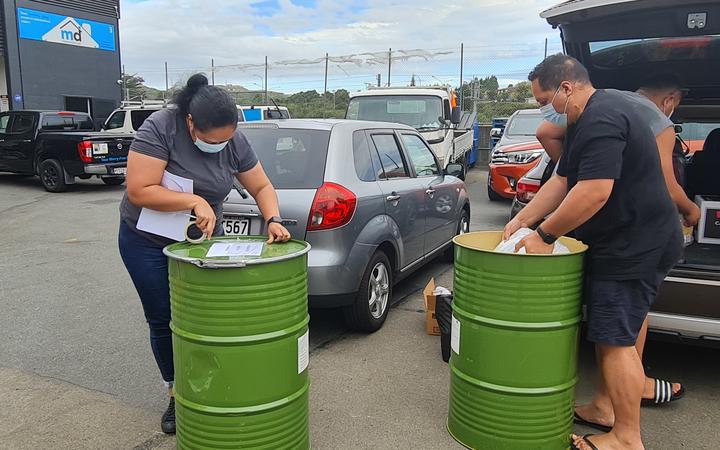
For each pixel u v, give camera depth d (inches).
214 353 99.6
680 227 110.6
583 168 103.7
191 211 114.8
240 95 1000.2
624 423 114.4
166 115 112.6
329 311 204.8
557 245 120.9
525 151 417.4
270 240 114.1
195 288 98.4
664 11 132.1
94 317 201.0
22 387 148.4
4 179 626.5
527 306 108.1
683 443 122.3
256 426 102.5
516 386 111.7
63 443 122.6
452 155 480.1
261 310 98.8
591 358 164.6
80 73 952.3
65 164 514.3
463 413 119.6
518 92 872.9
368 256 172.6
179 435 108.9
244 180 126.8
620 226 107.5
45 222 378.3
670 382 148.8
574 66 108.7
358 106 481.4
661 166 113.7
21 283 239.9
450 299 161.8
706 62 152.5
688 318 128.6
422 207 212.8
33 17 874.8
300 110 865.5
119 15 1010.1
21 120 546.9
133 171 110.5
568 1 145.6
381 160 194.5
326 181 164.9
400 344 175.5
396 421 131.6
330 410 136.3
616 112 102.4
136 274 119.3
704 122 174.9
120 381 152.6
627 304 109.4
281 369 103.0
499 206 452.4
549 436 114.3
